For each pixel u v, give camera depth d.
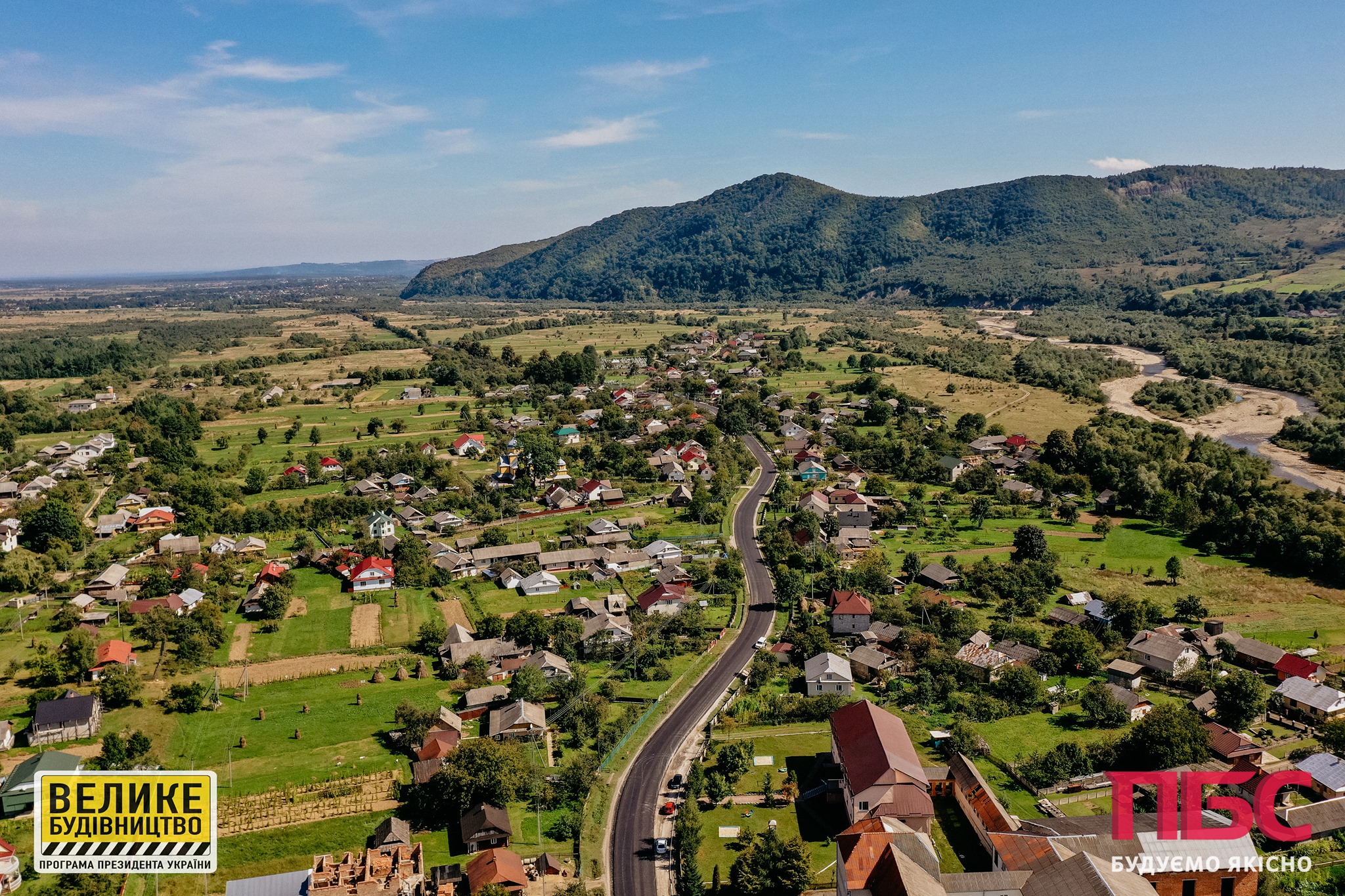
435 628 138.38
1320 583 160.50
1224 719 110.19
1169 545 182.88
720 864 86.25
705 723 115.69
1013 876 77.56
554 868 84.56
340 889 79.25
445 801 93.31
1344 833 88.19
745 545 185.75
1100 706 112.44
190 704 115.00
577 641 138.00
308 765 103.19
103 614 141.25
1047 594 156.12
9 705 113.81
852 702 117.50
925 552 178.38
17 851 84.88
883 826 83.62
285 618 148.38
